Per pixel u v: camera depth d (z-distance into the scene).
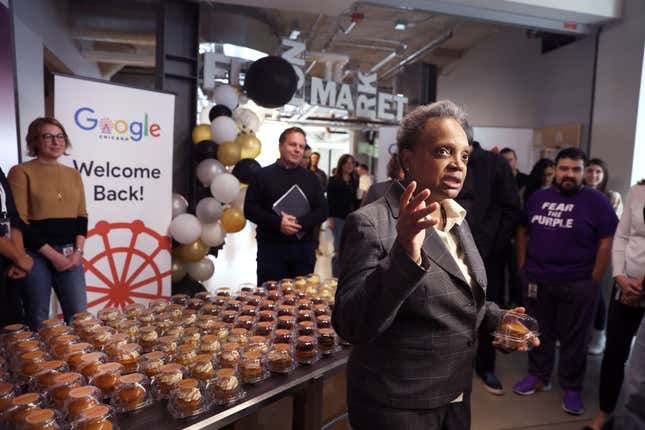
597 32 4.71
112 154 2.88
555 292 2.71
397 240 0.81
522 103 6.31
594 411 2.67
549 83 5.71
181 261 3.65
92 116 2.77
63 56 5.29
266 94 3.71
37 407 1.15
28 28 4.14
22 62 3.99
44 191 2.44
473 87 7.35
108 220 2.90
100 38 5.51
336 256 5.61
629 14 4.35
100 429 1.06
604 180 3.74
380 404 1.04
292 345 1.54
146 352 1.56
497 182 2.74
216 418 1.20
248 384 1.37
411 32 7.46
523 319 1.25
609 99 4.59
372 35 7.72
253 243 8.24
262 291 2.14
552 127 5.56
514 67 6.46
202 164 3.58
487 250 2.75
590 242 2.62
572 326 2.68
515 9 4.28
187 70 3.76
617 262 2.36
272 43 5.70
